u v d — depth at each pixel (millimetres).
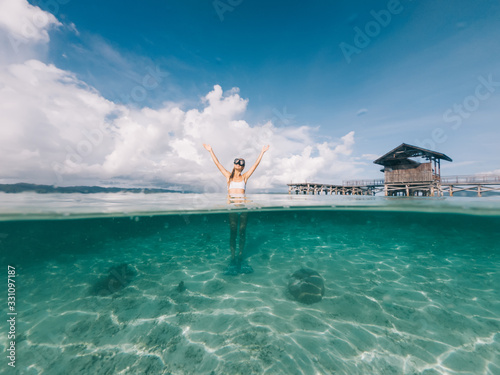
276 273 6461
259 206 8625
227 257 8375
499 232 14750
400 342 3551
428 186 21844
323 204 9555
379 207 9547
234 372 2973
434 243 12398
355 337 3648
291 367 3037
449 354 3303
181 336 3725
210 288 5488
